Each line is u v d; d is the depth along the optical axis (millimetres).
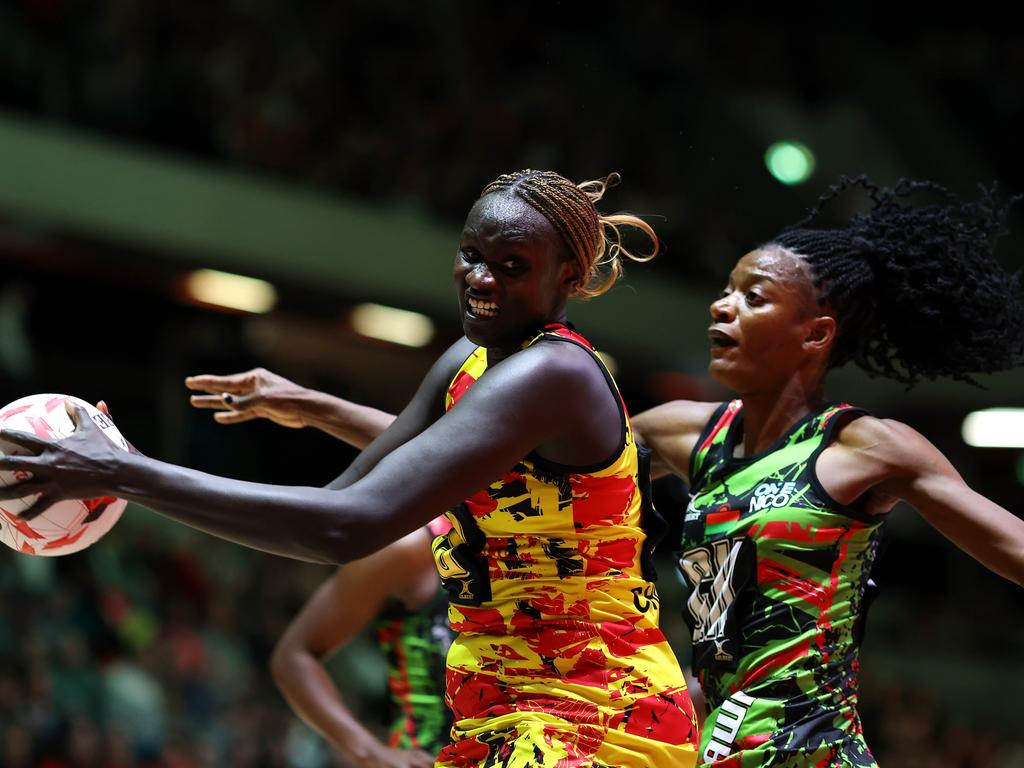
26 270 20219
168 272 20062
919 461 5242
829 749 5219
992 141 31391
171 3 21344
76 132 18766
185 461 23766
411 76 24297
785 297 5602
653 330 24812
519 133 25047
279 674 7086
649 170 26094
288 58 22578
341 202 21922
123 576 18844
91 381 22781
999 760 21578
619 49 27688
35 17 19109
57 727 14211
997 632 28453
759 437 5633
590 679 4418
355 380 26531
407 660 6863
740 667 5355
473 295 4410
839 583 5336
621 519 4480
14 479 3924
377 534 4023
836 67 31641
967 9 32938
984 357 5902
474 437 4133
